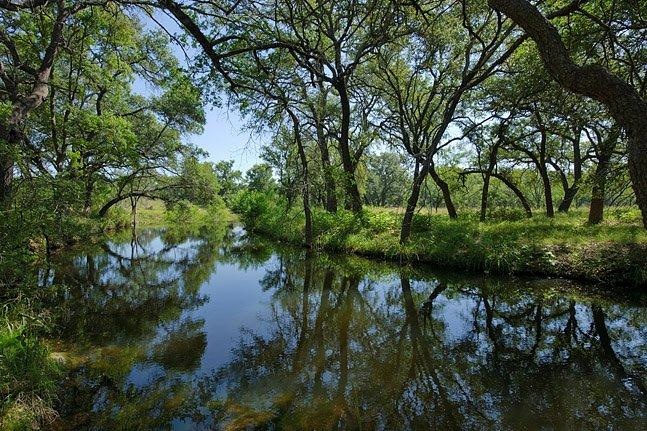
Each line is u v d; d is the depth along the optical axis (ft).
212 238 88.48
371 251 48.52
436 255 41.83
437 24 39.29
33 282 23.18
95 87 53.78
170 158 79.30
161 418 15.47
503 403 16.74
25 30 42.01
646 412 15.70
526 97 44.06
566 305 29.09
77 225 29.43
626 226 43.93
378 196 192.13
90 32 44.42
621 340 22.85
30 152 25.31
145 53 52.70
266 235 82.64
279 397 17.38
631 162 10.44
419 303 31.99
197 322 27.99
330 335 25.59
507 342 23.59
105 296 35.35
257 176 145.07
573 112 40.93
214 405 16.57
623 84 10.93
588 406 16.29
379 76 58.34
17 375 15.57
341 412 16.10
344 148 57.16
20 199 22.49
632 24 30.42
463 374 19.62
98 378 18.78
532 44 40.37
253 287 39.40
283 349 23.08
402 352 22.67
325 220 61.98
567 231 45.21
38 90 30.19
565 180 81.56
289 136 56.80
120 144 45.98
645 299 28.84
